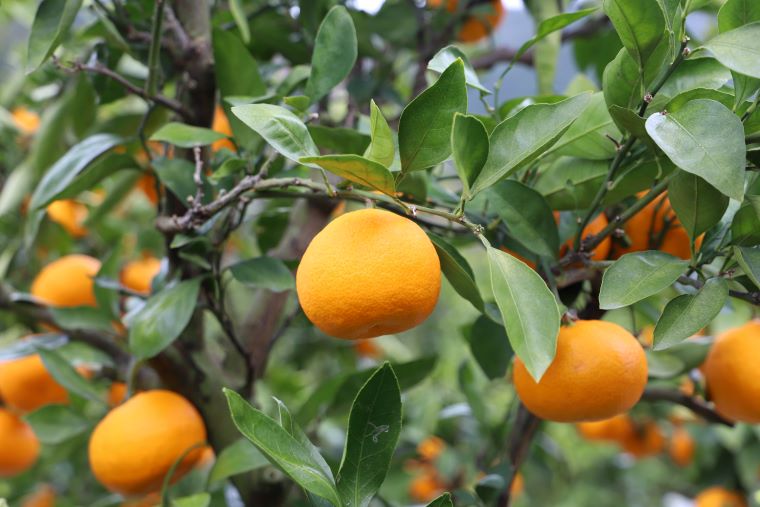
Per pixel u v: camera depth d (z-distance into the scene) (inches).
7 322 49.1
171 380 33.9
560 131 27.1
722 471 54.6
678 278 28.5
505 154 27.6
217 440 34.4
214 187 33.6
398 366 37.2
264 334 37.6
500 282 26.6
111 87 38.2
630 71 28.9
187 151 34.8
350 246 26.8
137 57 35.5
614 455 77.6
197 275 34.0
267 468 34.6
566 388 28.7
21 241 47.0
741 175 26.1
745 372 30.8
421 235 27.2
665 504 77.7
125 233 53.2
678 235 32.1
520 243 32.4
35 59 31.2
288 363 54.5
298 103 30.7
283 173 33.0
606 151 30.9
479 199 33.7
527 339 26.2
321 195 31.8
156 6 32.1
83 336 37.5
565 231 32.3
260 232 40.9
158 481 32.4
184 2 34.6
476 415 40.3
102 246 53.3
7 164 47.4
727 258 28.9
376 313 26.6
